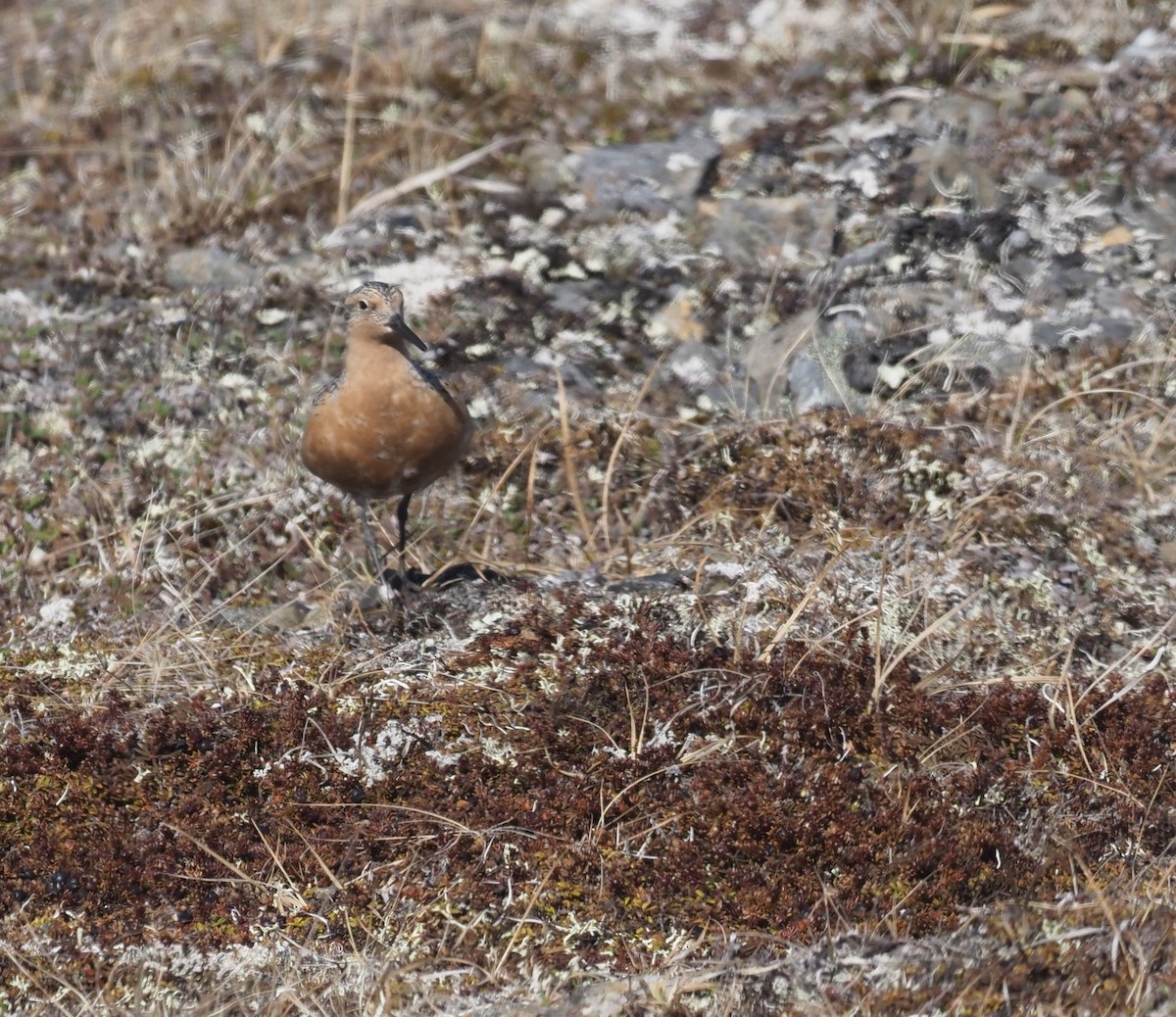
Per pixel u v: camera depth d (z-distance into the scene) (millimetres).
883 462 31594
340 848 23562
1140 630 27391
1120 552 29453
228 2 49250
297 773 24516
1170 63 42531
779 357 35031
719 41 46812
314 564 30984
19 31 49969
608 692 25250
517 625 26906
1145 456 31719
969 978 20266
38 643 28500
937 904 22281
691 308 36875
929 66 43688
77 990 21562
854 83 43562
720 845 23047
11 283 38281
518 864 23172
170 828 23859
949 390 34219
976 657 26438
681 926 22375
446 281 37406
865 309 36000
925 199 39094
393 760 24641
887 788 23875
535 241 38750
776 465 31578
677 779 24172
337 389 27000
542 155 41281
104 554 30953
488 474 32719
